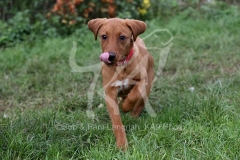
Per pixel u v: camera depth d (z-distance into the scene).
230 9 10.29
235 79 5.90
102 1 9.40
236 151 3.78
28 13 9.46
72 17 9.14
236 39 8.20
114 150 3.95
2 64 7.19
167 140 4.09
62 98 5.73
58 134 4.38
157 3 10.56
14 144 4.00
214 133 4.12
